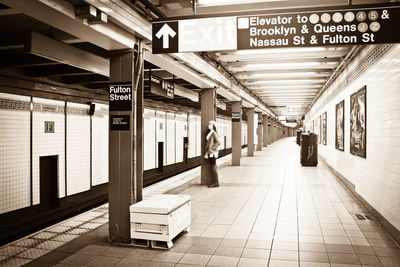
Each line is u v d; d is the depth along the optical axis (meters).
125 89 4.54
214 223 5.35
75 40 4.99
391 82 4.57
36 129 6.57
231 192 8.00
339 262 3.71
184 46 3.86
